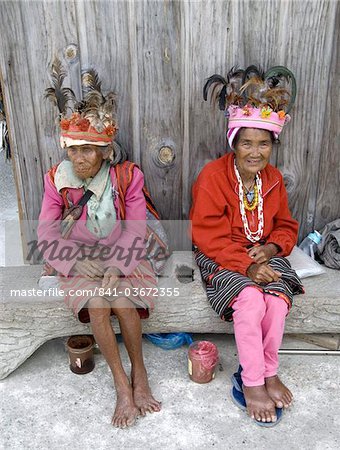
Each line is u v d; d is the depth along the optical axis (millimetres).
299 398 2250
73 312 2318
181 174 2701
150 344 2588
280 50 2453
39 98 2502
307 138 2645
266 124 2188
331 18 2393
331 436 2064
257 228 2410
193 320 2441
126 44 2416
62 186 2240
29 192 2705
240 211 2381
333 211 2824
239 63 2467
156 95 2521
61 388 2316
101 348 2158
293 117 2596
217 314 2422
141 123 2578
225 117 2566
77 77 2471
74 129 2094
